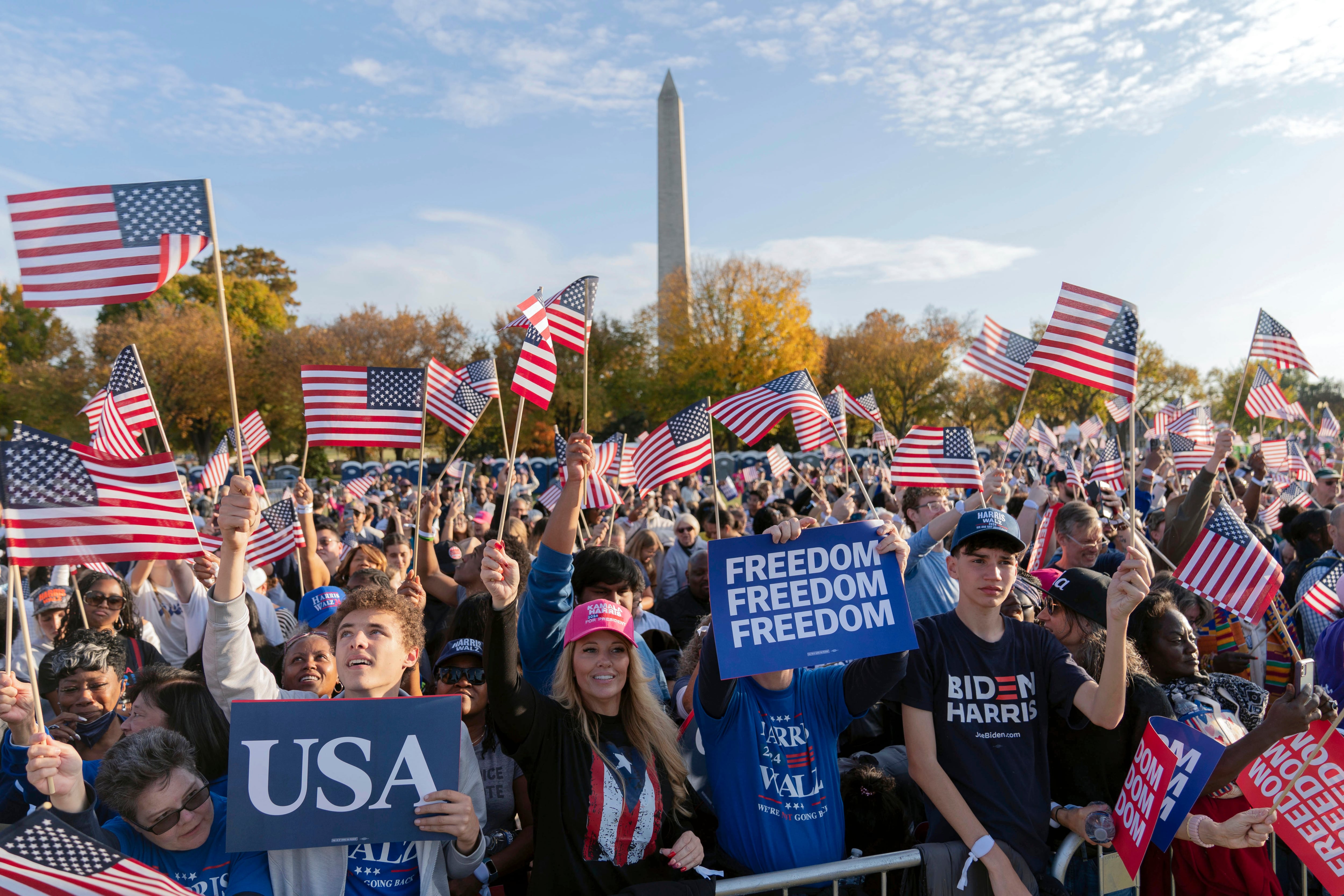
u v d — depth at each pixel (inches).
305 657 164.4
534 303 225.3
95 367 1943.9
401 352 2143.2
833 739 139.3
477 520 498.9
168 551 136.1
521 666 145.9
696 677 139.0
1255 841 125.3
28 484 129.8
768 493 558.6
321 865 110.9
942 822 136.2
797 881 123.1
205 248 135.0
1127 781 132.7
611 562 163.8
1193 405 531.2
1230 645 223.5
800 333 2273.6
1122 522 313.3
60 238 134.3
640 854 123.2
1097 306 160.1
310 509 319.6
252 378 2070.6
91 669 148.1
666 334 2314.2
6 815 133.6
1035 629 141.9
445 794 112.2
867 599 134.1
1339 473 398.3
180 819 105.0
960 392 2465.6
